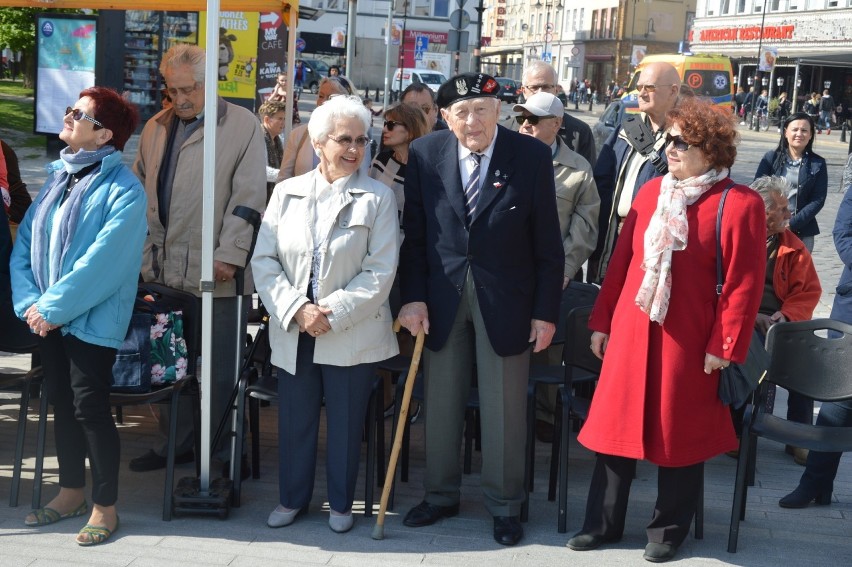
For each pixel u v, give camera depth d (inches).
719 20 2018.9
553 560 159.6
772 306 216.7
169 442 171.3
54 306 154.5
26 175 554.9
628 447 156.8
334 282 165.3
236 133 189.2
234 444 178.5
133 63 680.4
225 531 167.8
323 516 176.4
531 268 168.6
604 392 160.4
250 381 185.8
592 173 215.9
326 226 164.7
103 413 161.8
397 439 167.8
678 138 154.3
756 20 1898.4
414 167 171.3
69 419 167.2
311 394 169.5
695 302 154.3
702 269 154.0
